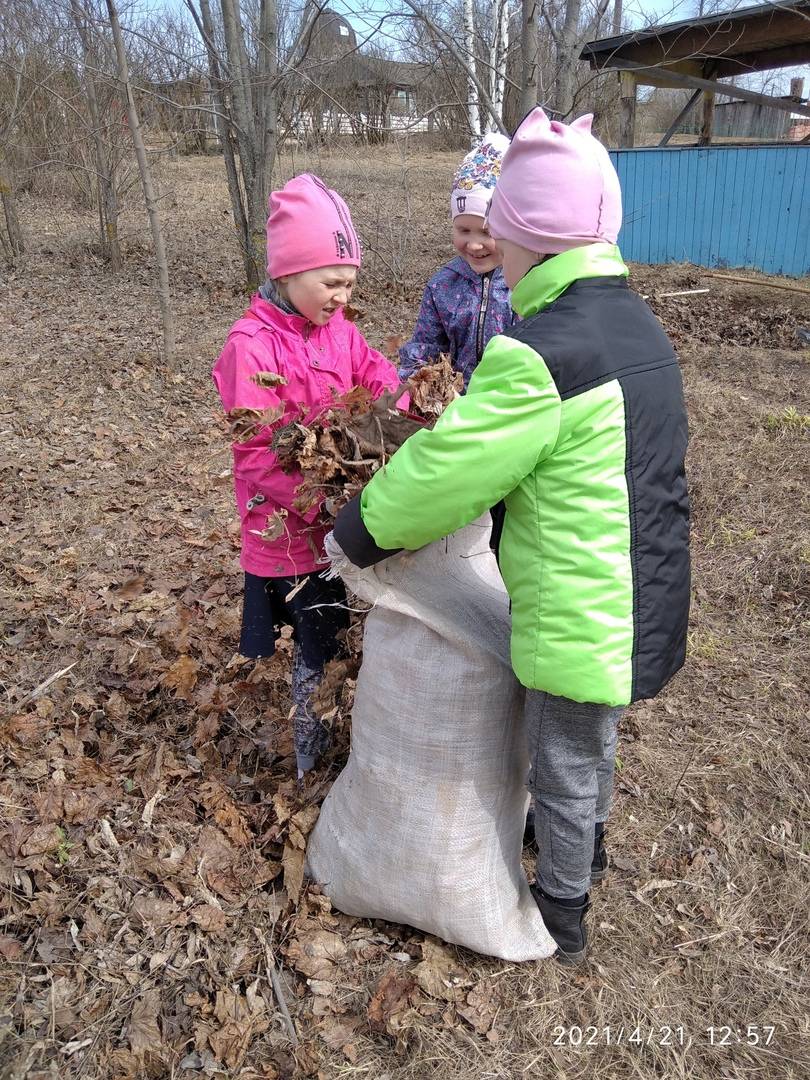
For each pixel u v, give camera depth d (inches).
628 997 78.9
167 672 112.2
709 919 86.7
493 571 81.6
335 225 80.1
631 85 472.7
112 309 358.6
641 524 63.9
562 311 64.2
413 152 657.6
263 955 79.8
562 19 271.3
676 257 468.4
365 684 78.3
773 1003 78.7
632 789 103.0
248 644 91.3
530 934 79.9
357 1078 71.4
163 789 97.3
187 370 273.1
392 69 520.4
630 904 88.5
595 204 64.9
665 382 65.2
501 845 78.7
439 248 460.8
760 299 376.5
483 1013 76.6
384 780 77.1
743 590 145.7
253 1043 73.2
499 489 62.8
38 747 103.6
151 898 83.9
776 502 175.3
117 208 430.9
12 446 205.0
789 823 98.4
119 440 211.9
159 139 610.5
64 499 178.1
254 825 93.2
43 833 89.4
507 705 75.2
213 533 162.7
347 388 90.0
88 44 372.2
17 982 75.2
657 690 67.3
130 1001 74.8
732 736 111.7
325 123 480.7
